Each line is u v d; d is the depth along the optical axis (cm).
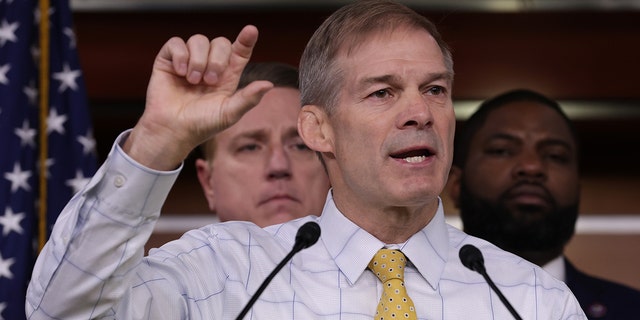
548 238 515
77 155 493
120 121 592
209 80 260
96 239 259
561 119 527
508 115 527
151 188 260
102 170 260
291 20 592
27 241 477
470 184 524
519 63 593
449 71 315
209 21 593
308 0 593
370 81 303
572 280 519
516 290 313
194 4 593
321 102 317
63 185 490
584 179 583
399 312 294
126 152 263
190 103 261
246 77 457
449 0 594
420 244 314
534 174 519
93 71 590
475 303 309
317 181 447
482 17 595
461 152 531
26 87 492
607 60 593
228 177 447
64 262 258
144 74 591
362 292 308
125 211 260
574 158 523
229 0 593
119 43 593
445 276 314
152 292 285
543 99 532
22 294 472
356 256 311
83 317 263
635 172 583
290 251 300
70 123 496
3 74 490
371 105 302
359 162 303
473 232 521
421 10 594
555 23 595
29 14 497
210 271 307
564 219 518
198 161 468
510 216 517
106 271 259
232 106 259
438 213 320
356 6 319
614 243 572
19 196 482
